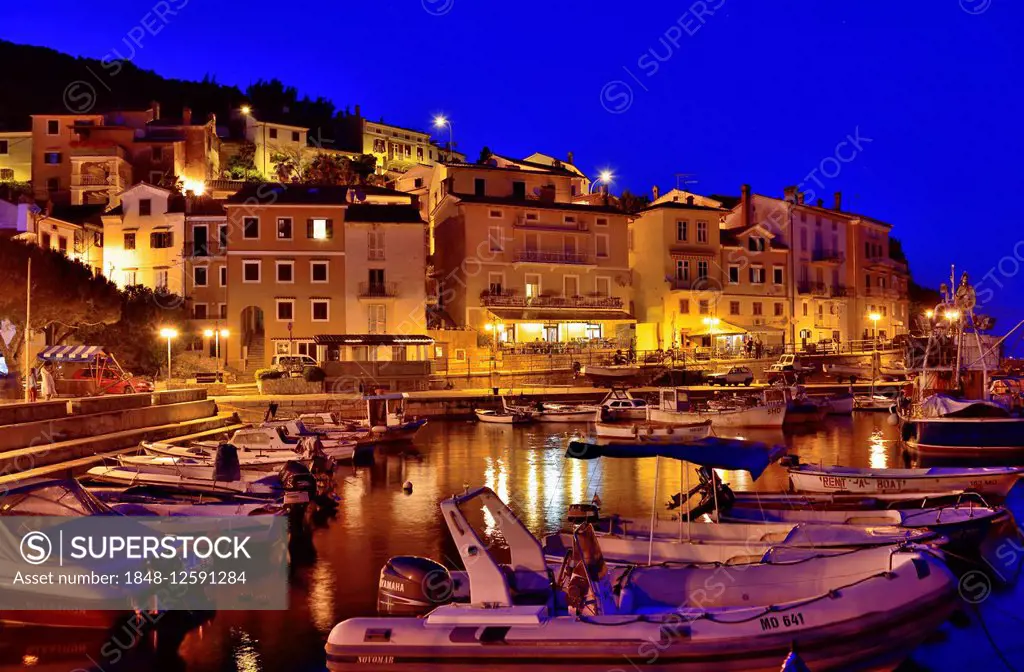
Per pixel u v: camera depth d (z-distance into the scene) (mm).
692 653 10828
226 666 13070
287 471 23328
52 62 134125
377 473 32312
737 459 13633
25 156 89125
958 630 14500
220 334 63531
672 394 51062
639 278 78812
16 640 14180
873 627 11227
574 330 72625
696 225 78125
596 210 73500
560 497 26859
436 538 21141
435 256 76000
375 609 15562
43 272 41531
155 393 38438
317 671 12867
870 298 93062
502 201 70500
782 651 10969
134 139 81688
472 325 68500
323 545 20391
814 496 21203
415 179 86750
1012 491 27312
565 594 12195
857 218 91625
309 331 64000
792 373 65938
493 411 51906
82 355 39938
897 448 39531
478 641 10969
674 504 21219
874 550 12523
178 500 20938
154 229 64812
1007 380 48531
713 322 78062
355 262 64688
